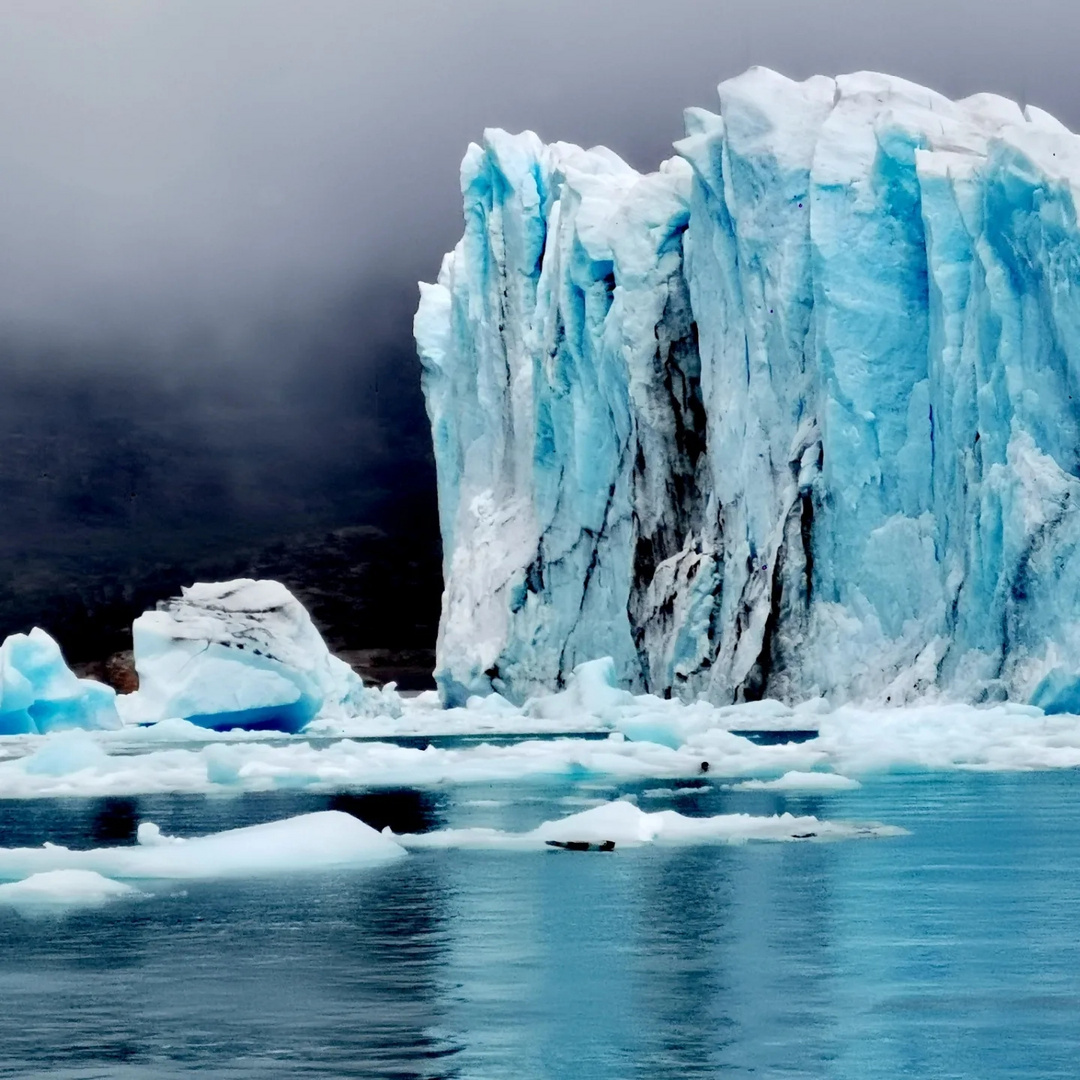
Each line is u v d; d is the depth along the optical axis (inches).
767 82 3627.0
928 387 3221.0
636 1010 568.4
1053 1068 483.2
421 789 1606.8
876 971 633.0
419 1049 516.7
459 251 4808.1
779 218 3521.2
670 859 987.3
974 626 2918.3
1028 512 2800.2
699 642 3671.3
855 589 3243.1
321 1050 517.7
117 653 6565.0
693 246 3828.7
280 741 2930.6
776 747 2151.8
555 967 650.2
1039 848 1035.3
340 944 709.9
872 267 3331.7
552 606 4190.5
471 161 4534.9
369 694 3949.3
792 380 3506.4
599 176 4229.8
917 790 1526.8
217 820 1330.0
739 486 3639.3
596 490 4121.6
